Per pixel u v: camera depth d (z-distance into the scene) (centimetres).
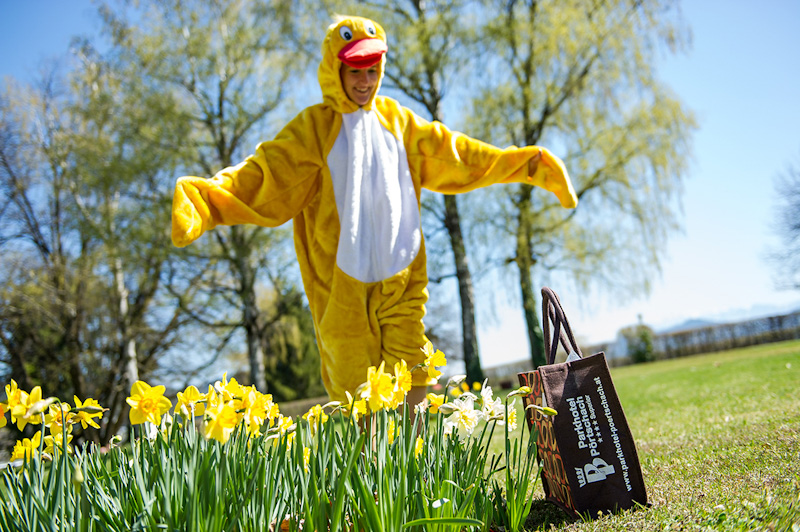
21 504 189
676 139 1450
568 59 1418
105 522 193
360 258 325
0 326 1575
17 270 1586
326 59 340
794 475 248
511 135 1485
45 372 1648
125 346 1596
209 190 308
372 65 330
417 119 367
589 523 230
